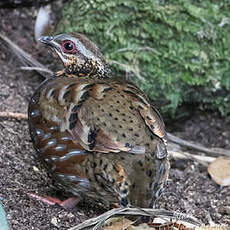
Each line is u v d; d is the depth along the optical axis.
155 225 8.95
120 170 8.29
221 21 12.66
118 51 12.60
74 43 10.04
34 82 13.14
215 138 13.10
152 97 12.69
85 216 9.34
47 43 10.24
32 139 9.45
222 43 12.66
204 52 12.63
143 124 8.69
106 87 9.08
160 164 8.59
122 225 8.75
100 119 8.49
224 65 12.71
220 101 13.02
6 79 12.88
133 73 12.53
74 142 8.55
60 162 8.82
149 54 12.60
